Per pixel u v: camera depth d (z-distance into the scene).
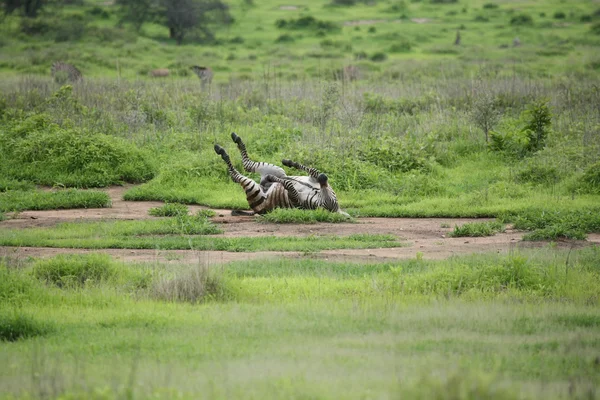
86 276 40.81
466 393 20.23
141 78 157.12
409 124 89.44
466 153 82.62
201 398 21.81
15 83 117.81
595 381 24.05
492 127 85.56
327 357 26.61
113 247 50.12
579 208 60.25
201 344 28.81
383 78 147.38
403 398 20.69
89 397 21.56
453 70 155.12
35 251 48.41
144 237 52.81
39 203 64.44
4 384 23.84
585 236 52.25
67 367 25.77
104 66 178.12
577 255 45.78
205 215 60.12
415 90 116.56
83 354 27.78
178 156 80.00
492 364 25.91
